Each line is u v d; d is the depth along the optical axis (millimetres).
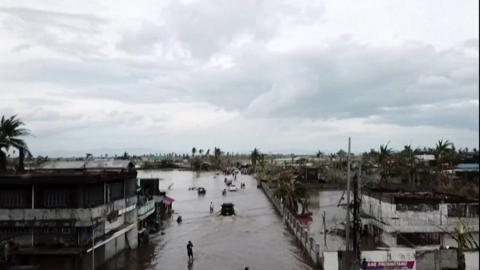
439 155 97062
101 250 41188
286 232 60469
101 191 39375
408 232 45688
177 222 68938
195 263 43406
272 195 92812
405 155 96062
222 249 49750
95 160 54750
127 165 50656
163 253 47656
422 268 35000
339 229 56938
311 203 87438
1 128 51062
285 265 42344
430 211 45969
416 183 89938
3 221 35906
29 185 36125
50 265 35406
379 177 96062
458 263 35094
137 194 52875
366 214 54938
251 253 47656
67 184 36031
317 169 131625
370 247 46938
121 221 46812
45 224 35750
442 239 45500
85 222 35781
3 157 50938
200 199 102188
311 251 43562
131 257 45750
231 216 74312
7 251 34094
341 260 35312
